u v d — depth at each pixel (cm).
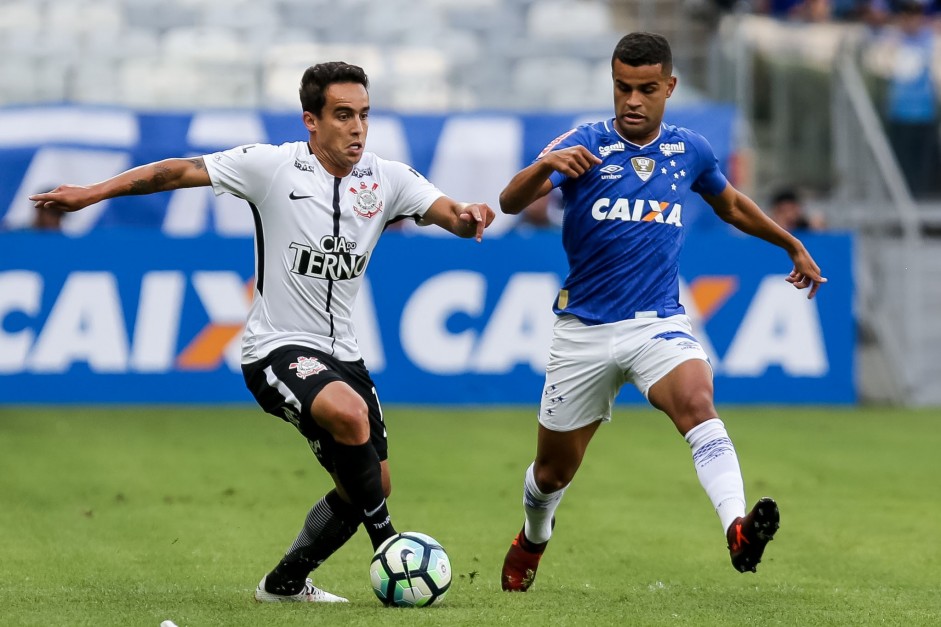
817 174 6309
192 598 1983
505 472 3578
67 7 6925
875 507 3088
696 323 4966
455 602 1912
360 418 1820
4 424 4416
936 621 1766
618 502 3148
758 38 6419
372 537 1873
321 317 1955
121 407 4847
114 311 4872
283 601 1952
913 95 6294
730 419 4688
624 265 2005
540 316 4959
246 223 5397
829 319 5019
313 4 7050
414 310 4938
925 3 6681
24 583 2161
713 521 2906
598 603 1908
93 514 2927
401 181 2000
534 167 1917
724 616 1777
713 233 5309
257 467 3638
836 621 1755
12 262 4828
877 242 5762
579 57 6831
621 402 5191
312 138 1959
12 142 5391
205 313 4906
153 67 6531
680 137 2061
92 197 1852
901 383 5450
